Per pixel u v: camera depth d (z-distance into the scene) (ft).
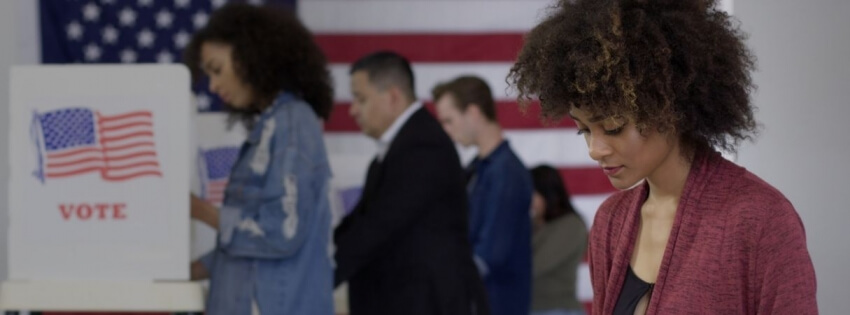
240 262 11.73
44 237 11.42
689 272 6.63
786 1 9.26
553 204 17.38
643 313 6.99
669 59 6.40
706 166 6.79
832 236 9.21
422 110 14.21
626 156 6.60
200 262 12.65
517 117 21.38
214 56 11.84
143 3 20.51
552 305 17.17
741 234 6.45
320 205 11.73
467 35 21.26
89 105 11.34
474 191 16.39
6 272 17.15
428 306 13.44
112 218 11.40
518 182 16.16
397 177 13.57
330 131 21.13
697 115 6.63
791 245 6.29
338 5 21.20
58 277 11.43
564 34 6.57
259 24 11.90
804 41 9.23
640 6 6.54
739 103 6.70
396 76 14.24
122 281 11.41
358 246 13.28
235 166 11.98
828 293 9.21
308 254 11.64
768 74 9.21
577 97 6.48
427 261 13.48
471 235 16.21
